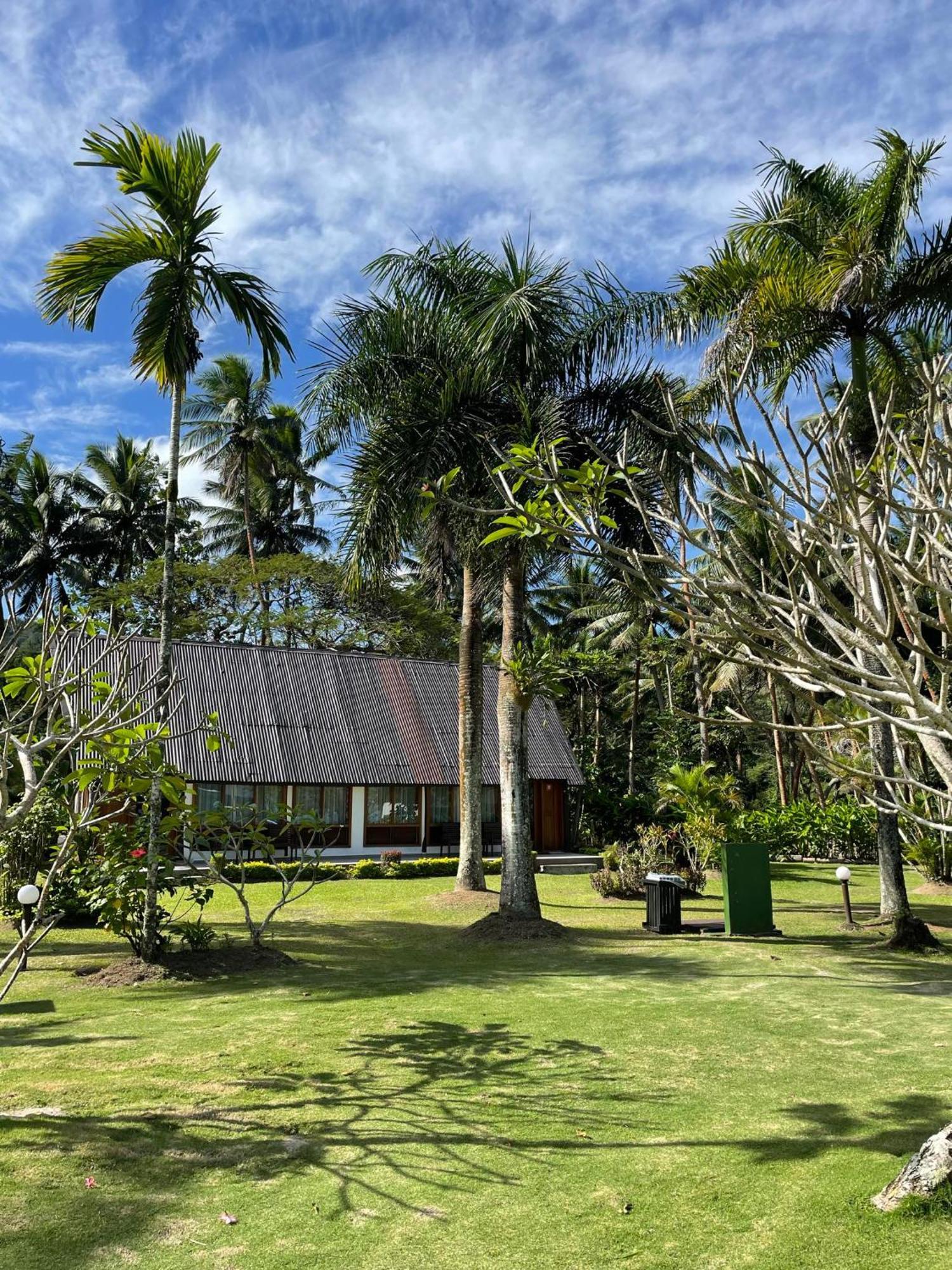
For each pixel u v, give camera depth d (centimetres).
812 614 432
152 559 4366
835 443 365
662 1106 629
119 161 1079
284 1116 607
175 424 1161
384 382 1595
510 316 1462
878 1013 914
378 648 3975
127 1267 414
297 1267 418
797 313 1473
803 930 1535
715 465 393
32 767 557
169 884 1135
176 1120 597
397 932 1498
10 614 659
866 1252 423
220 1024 849
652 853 2103
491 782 2939
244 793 2631
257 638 4044
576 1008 921
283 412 4475
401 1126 590
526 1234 448
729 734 3806
